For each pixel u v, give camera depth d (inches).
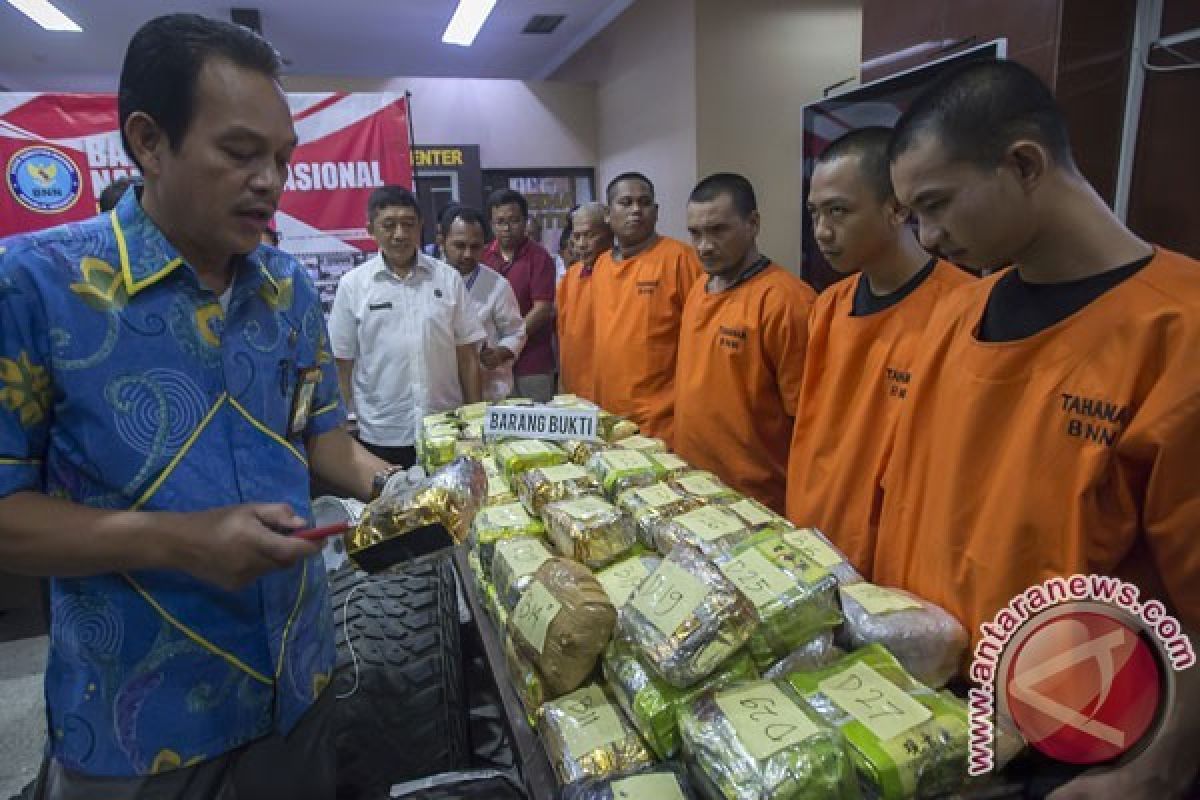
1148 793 27.9
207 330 33.5
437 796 38.0
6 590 108.4
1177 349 28.1
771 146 168.6
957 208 32.3
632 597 34.0
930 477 39.0
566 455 57.8
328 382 45.3
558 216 235.9
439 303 99.2
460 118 223.6
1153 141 75.2
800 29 166.2
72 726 33.1
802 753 25.6
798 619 32.5
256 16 184.7
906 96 96.3
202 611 33.7
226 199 30.0
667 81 173.3
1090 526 30.9
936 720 27.9
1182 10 72.1
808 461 55.5
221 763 36.0
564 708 33.4
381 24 197.0
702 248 73.2
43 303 29.1
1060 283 32.8
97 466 31.0
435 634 53.0
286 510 30.9
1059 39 73.8
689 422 76.6
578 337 116.0
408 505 35.9
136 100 29.2
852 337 52.0
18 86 233.0
